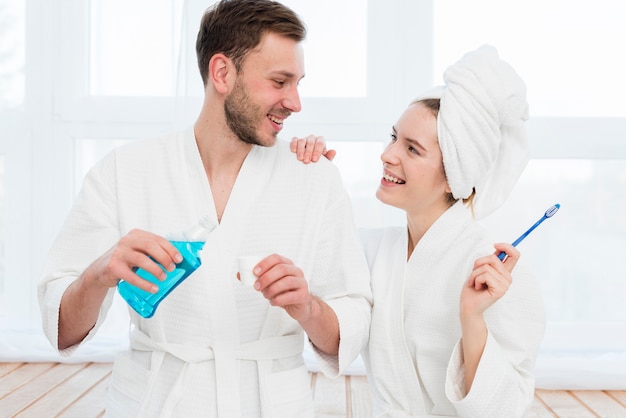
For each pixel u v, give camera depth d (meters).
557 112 3.21
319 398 2.61
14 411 2.40
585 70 3.20
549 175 3.23
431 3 3.18
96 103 3.27
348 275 1.59
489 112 1.59
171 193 1.57
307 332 1.46
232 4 1.50
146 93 3.27
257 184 1.57
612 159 3.20
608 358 3.06
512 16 3.19
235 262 1.52
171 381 1.48
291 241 1.58
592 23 3.18
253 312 1.52
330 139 3.20
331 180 1.63
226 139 1.55
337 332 1.49
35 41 3.27
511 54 3.21
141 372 1.49
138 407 1.47
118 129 3.28
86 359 3.04
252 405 1.49
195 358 1.47
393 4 3.16
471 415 1.46
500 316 1.55
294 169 1.62
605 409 2.58
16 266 3.29
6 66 3.29
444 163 1.59
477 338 1.46
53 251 1.57
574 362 2.92
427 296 1.62
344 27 3.18
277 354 1.51
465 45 3.20
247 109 1.50
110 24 3.26
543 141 3.21
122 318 3.16
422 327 1.61
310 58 3.19
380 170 3.18
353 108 3.19
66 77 3.27
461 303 1.47
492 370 1.45
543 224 3.23
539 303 1.59
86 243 1.56
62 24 3.27
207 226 1.29
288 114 1.54
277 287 1.25
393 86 3.17
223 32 1.50
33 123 3.29
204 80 1.58
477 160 1.60
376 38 3.17
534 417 2.47
